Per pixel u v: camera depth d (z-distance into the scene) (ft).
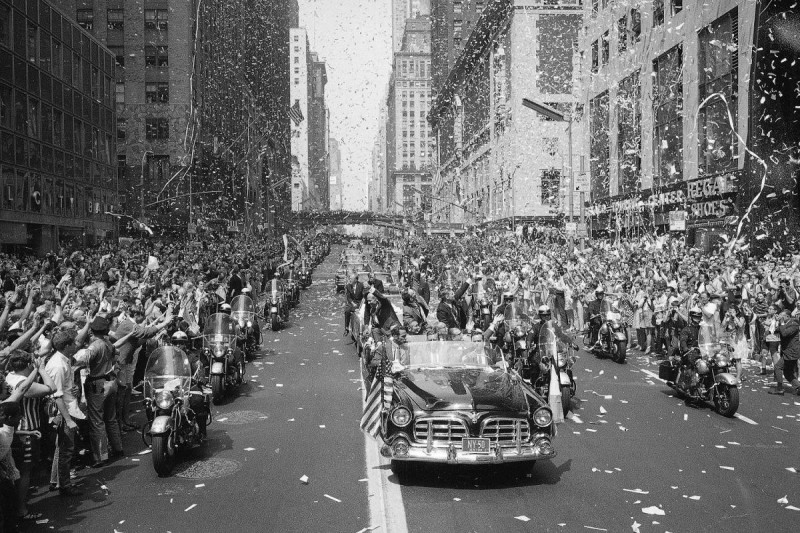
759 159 89.66
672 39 120.78
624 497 24.02
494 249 154.81
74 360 28.12
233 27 295.07
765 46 89.40
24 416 23.49
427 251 179.32
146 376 29.22
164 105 216.33
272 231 340.80
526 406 26.02
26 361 23.11
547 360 35.68
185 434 28.86
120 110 216.74
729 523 21.54
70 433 24.90
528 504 23.38
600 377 48.60
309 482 25.84
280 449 30.37
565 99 236.84
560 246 152.15
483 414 25.22
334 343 65.51
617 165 151.94
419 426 25.32
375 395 29.25
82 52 148.87
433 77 500.33
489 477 26.43
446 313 49.06
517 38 236.43
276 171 404.98
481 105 312.50
